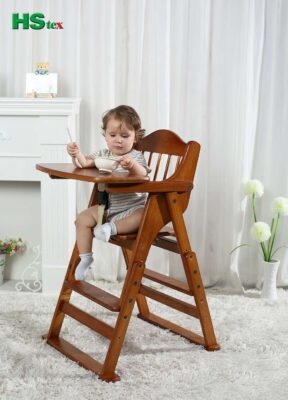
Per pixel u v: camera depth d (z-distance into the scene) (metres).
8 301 3.12
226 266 3.46
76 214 3.45
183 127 3.34
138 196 2.51
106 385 2.20
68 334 2.67
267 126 3.34
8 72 3.33
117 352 2.27
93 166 2.46
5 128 3.20
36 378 2.22
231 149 3.34
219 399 2.10
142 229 2.29
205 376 2.28
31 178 3.23
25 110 3.13
